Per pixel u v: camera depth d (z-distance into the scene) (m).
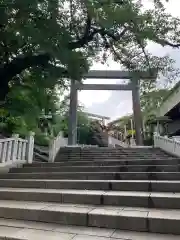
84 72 8.09
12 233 2.88
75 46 7.95
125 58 9.88
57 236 2.75
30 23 5.93
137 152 11.30
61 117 17.50
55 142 11.17
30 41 6.11
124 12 7.15
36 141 13.91
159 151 11.42
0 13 5.36
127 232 2.89
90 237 2.70
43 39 5.89
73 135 17.69
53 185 5.02
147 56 9.64
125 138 31.84
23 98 8.23
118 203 3.77
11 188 5.12
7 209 3.65
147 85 12.66
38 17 6.11
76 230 2.98
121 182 4.54
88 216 3.19
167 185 4.29
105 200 3.84
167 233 2.82
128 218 3.01
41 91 8.45
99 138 28.59
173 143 9.91
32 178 6.04
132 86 18.25
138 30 8.08
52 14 6.27
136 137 17.50
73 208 3.54
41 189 4.85
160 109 20.12
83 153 11.52
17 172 6.86
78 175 5.71
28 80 8.16
